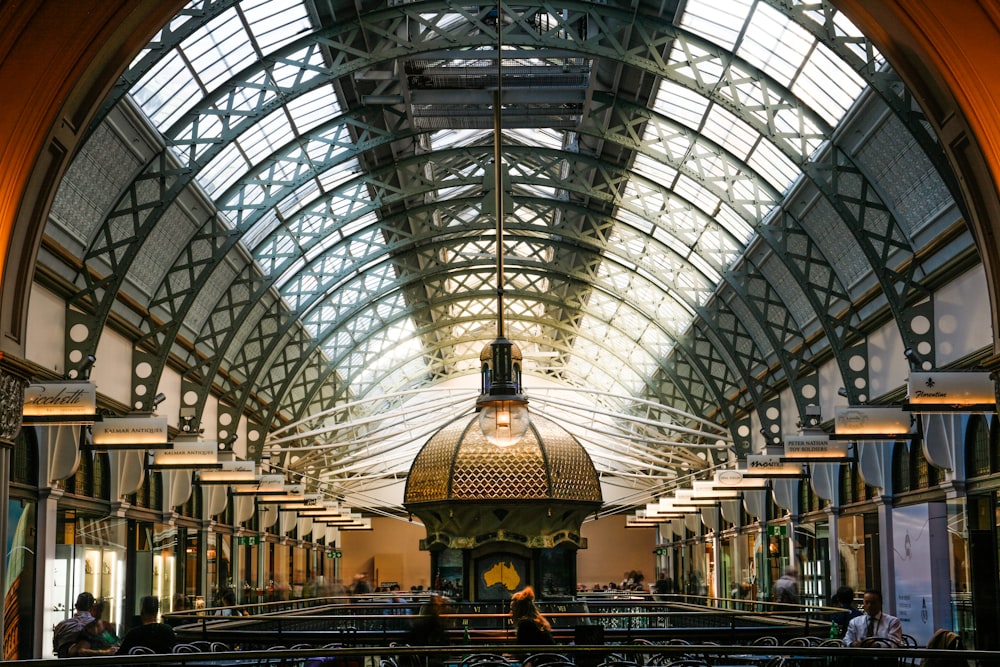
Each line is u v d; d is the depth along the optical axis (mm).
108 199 24484
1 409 11383
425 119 30953
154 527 32188
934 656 8828
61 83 10586
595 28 27453
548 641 13008
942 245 22734
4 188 10672
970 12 10188
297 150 33625
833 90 24516
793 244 31344
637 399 47469
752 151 30562
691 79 25453
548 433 17812
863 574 30125
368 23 25594
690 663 11641
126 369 27859
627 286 48062
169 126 25500
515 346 16656
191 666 9766
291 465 48531
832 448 28000
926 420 23328
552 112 30875
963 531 22953
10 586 21328
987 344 20859
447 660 14047
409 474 18172
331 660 11828
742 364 39312
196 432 32469
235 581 43625
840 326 29328
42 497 22625
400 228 44719
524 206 40219
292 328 46812
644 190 38156
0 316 11008
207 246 32156
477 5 25641
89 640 17359
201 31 23500
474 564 17594
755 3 23875
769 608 30156
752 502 44375
